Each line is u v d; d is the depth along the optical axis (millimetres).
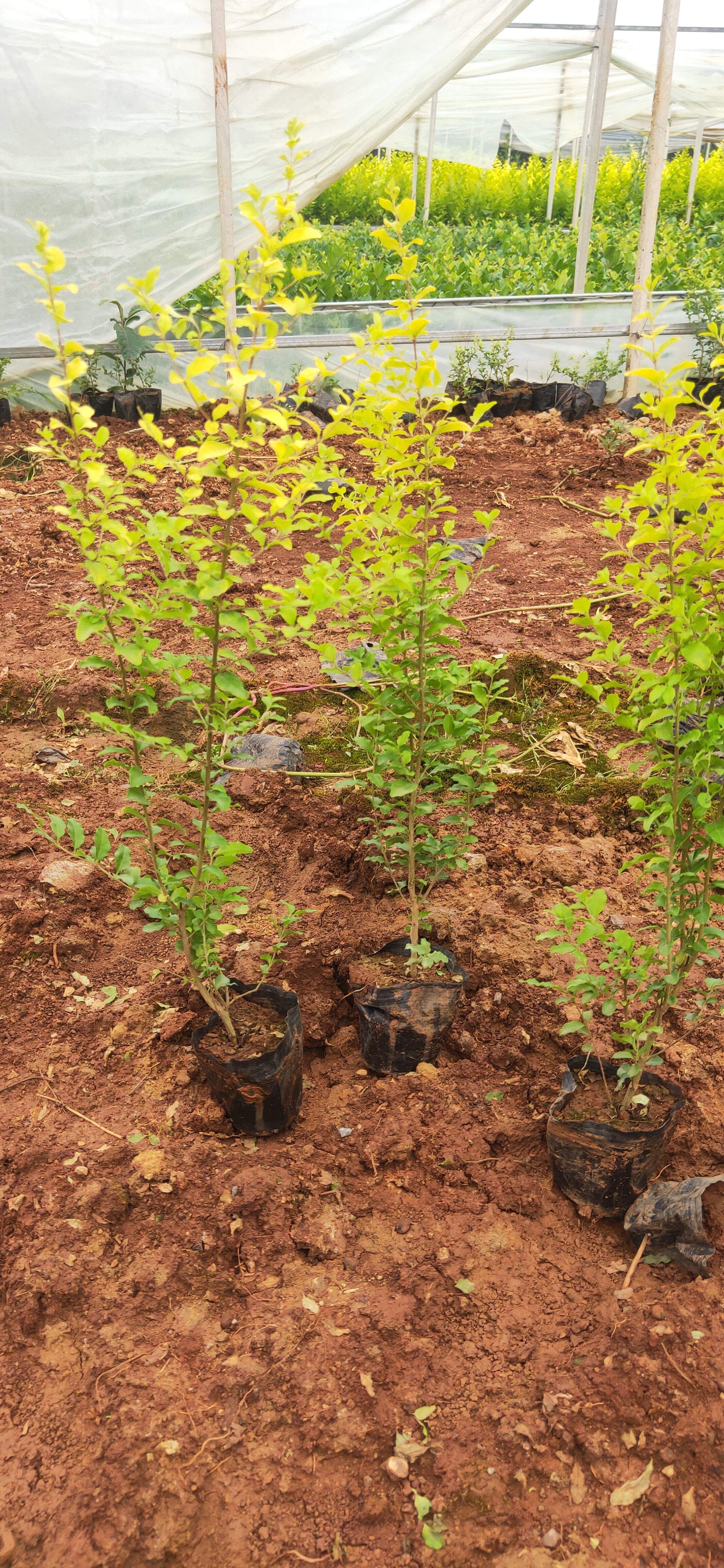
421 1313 2217
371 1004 2811
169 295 10031
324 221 20250
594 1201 2439
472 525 7219
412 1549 1855
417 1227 2430
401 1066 2877
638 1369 2064
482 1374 2105
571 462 8672
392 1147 2584
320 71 9133
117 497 2158
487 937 3230
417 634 2596
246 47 8891
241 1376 2068
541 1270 2334
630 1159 2367
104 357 10203
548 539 6953
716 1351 2096
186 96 9031
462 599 5848
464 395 10531
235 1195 2434
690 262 13336
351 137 9711
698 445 2141
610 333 11133
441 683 2594
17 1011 2988
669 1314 2170
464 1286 2271
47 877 3408
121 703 2365
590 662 4906
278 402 2105
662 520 2033
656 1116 2488
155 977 3115
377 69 9219
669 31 9469
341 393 2410
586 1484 1943
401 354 2213
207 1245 2342
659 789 3936
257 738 4242
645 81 14805
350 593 2389
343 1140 2650
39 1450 1958
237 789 3992
